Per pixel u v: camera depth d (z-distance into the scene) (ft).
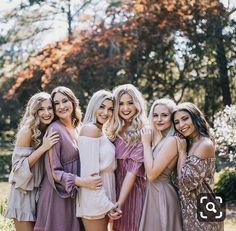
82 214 14.39
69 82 54.29
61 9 77.97
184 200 13.46
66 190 14.20
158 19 51.24
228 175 34.06
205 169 13.33
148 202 14.17
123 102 14.93
